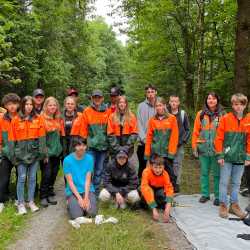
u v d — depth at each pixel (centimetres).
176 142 673
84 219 580
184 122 719
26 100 628
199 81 1331
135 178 649
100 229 548
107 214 617
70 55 2317
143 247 494
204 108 672
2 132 644
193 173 929
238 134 589
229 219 591
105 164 727
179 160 724
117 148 681
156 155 620
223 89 1280
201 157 677
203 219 591
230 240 513
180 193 751
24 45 1441
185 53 1638
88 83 2739
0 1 1104
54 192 757
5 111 676
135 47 1886
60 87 1933
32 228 565
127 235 532
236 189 611
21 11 1454
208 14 1364
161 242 517
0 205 634
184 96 1848
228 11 1274
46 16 1642
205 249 486
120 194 641
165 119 670
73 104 725
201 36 1352
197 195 729
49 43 1739
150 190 609
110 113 739
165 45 1658
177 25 1614
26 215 615
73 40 2245
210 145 657
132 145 694
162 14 1502
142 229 555
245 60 843
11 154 625
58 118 695
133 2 1566
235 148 591
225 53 1398
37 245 508
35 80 1614
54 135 684
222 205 604
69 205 609
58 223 585
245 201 684
